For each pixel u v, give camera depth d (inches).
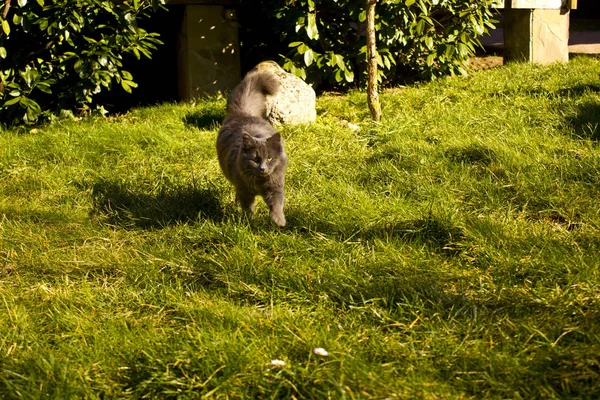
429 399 111.0
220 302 148.4
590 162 218.2
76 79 335.9
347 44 370.6
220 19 367.6
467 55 386.6
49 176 243.3
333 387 114.4
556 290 143.6
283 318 139.4
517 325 132.2
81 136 286.8
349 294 148.5
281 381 116.2
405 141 259.4
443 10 372.8
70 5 303.0
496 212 194.9
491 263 161.5
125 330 137.3
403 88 365.1
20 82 324.5
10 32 319.0
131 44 325.7
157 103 365.7
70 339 136.7
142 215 207.3
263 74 246.2
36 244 186.1
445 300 144.6
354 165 241.8
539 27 402.0
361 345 129.3
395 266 162.7
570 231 183.0
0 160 261.9
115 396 117.8
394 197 209.9
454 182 219.5
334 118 309.3
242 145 193.3
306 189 220.5
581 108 279.1
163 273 165.8
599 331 125.9
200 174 240.2
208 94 367.9
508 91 322.0
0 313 146.7
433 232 180.2
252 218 201.6
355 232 184.1
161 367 122.2
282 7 337.7
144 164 253.8
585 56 420.5
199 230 188.7
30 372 122.2
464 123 280.5
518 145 244.7
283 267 166.1
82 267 170.9
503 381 115.5
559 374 114.5
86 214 211.5
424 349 127.2
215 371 119.1
